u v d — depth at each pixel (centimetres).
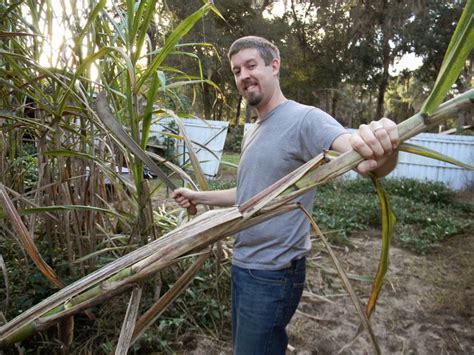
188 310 220
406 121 58
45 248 212
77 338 185
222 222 61
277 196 62
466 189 701
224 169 941
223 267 251
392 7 1383
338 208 512
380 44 1650
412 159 773
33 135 199
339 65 1767
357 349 223
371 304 69
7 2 168
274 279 130
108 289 62
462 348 228
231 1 1372
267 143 130
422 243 392
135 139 143
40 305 61
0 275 196
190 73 1277
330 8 1589
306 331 237
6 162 203
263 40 135
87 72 178
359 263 349
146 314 83
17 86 153
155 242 64
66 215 178
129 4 127
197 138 811
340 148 107
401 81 1931
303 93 1906
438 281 315
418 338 237
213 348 205
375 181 62
